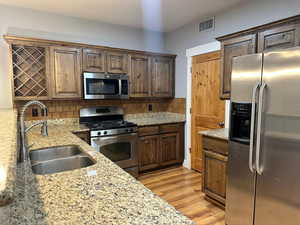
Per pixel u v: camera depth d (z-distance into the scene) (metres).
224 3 2.73
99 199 0.89
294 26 1.75
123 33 3.67
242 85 1.83
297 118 1.43
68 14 3.12
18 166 1.32
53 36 3.12
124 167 3.16
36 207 0.82
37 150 1.79
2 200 0.45
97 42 3.46
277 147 1.56
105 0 2.63
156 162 3.52
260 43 2.03
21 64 2.74
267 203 1.67
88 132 2.88
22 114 1.67
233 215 2.00
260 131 1.66
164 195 2.72
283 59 1.49
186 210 2.37
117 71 3.31
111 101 3.63
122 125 3.16
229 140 2.00
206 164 2.53
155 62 3.70
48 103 3.09
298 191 1.46
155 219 0.75
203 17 3.22
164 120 3.71
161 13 3.09
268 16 2.45
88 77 3.00
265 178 1.67
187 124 3.72
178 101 3.91
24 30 2.93
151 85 3.68
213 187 2.45
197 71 3.46
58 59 2.86
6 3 2.73
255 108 1.69
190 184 3.06
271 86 1.58
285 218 1.55
